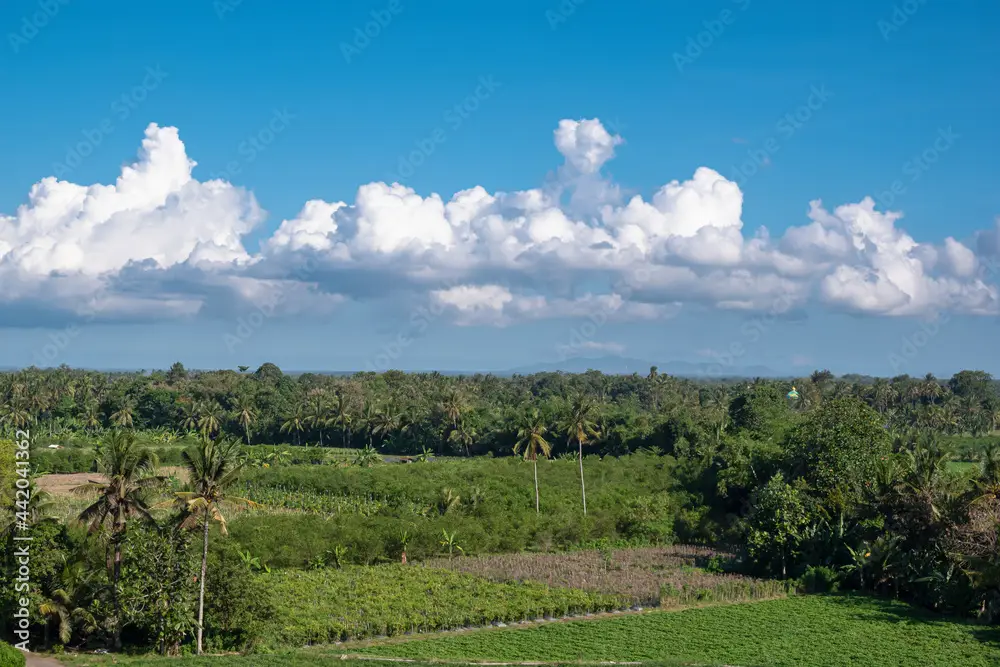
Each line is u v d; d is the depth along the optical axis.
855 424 97.69
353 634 68.69
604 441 170.25
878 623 70.69
